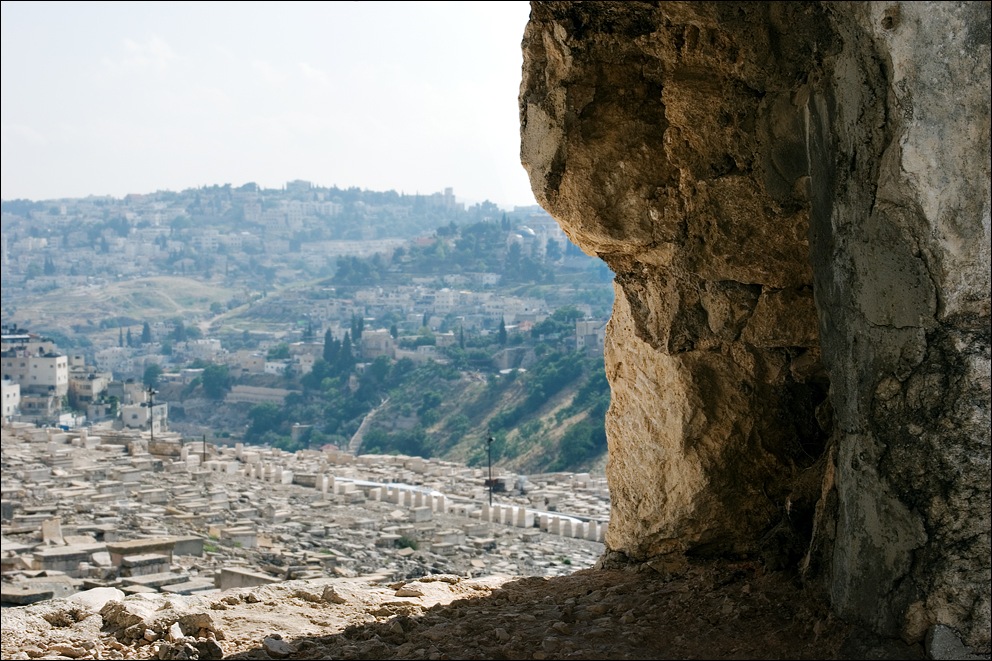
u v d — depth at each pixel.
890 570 7.03
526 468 78.44
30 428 71.12
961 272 6.64
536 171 10.27
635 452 11.05
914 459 6.89
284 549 30.36
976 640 6.69
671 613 8.91
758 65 8.52
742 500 10.30
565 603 9.75
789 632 7.79
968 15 6.50
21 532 32.41
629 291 10.70
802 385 10.05
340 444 113.50
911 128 6.71
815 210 7.75
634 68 9.83
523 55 10.21
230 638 9.16
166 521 35.34
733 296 9.74
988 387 6.68
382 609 9.99
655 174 9.93
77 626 9.80
